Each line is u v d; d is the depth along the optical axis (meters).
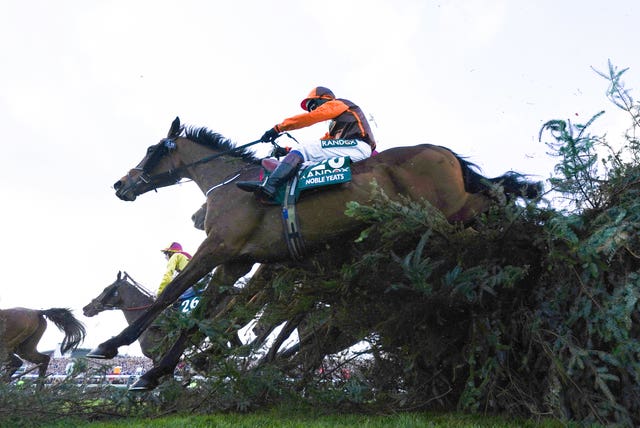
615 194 3.03
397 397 3.74
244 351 3.89
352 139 4.19
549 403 2.95
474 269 3.12
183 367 4.37
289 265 4.07
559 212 3.13
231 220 4.03
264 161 4.11
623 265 2.85
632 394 2.75
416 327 3.47
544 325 3.14
